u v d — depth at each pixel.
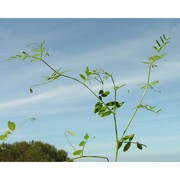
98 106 2.06
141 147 1.94
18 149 3.85
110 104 2.06
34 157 3.78
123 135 1.97
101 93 2.09
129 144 1.95
